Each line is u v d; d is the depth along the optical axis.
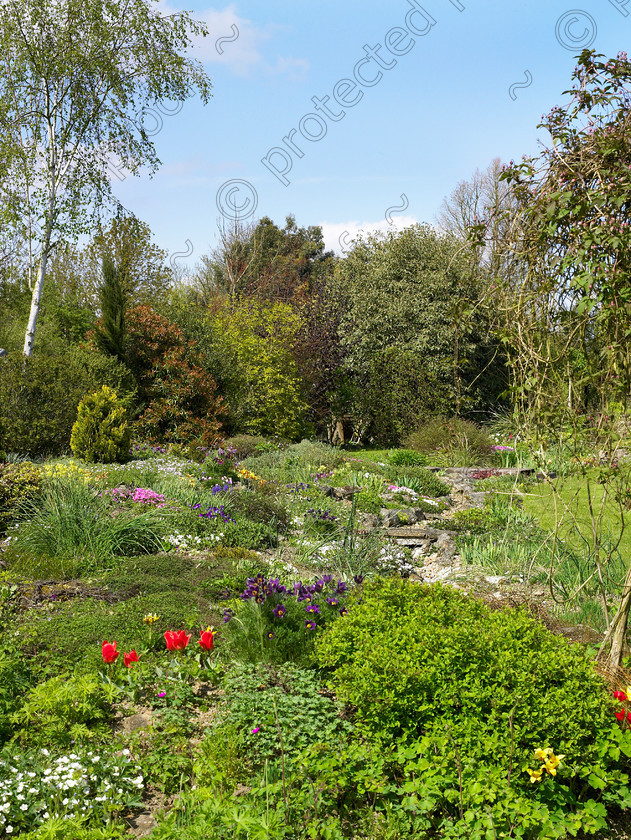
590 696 3.19
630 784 3.07
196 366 15.39
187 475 10.59
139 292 19.70
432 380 20.77
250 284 28.78
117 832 2.74
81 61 15.35
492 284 4.26
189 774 3.31
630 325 3.55
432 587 4.45
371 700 3.33
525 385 4.11
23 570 5.94
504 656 3.29
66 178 15.67
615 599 5.56
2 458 8.78
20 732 3.34
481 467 14.95
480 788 2.79
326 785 2.99
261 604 4.58
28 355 13.67
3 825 2.75
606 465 4.07
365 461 13.81
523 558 7.15
